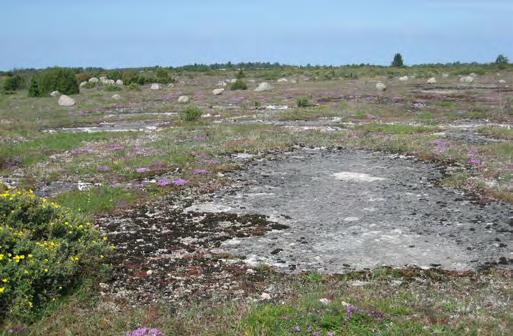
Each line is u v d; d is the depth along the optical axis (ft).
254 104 183.11
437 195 64.90
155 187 68.08
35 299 34.96
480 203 61.05
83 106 186.19
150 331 31.14
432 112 151.64
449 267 43.04
